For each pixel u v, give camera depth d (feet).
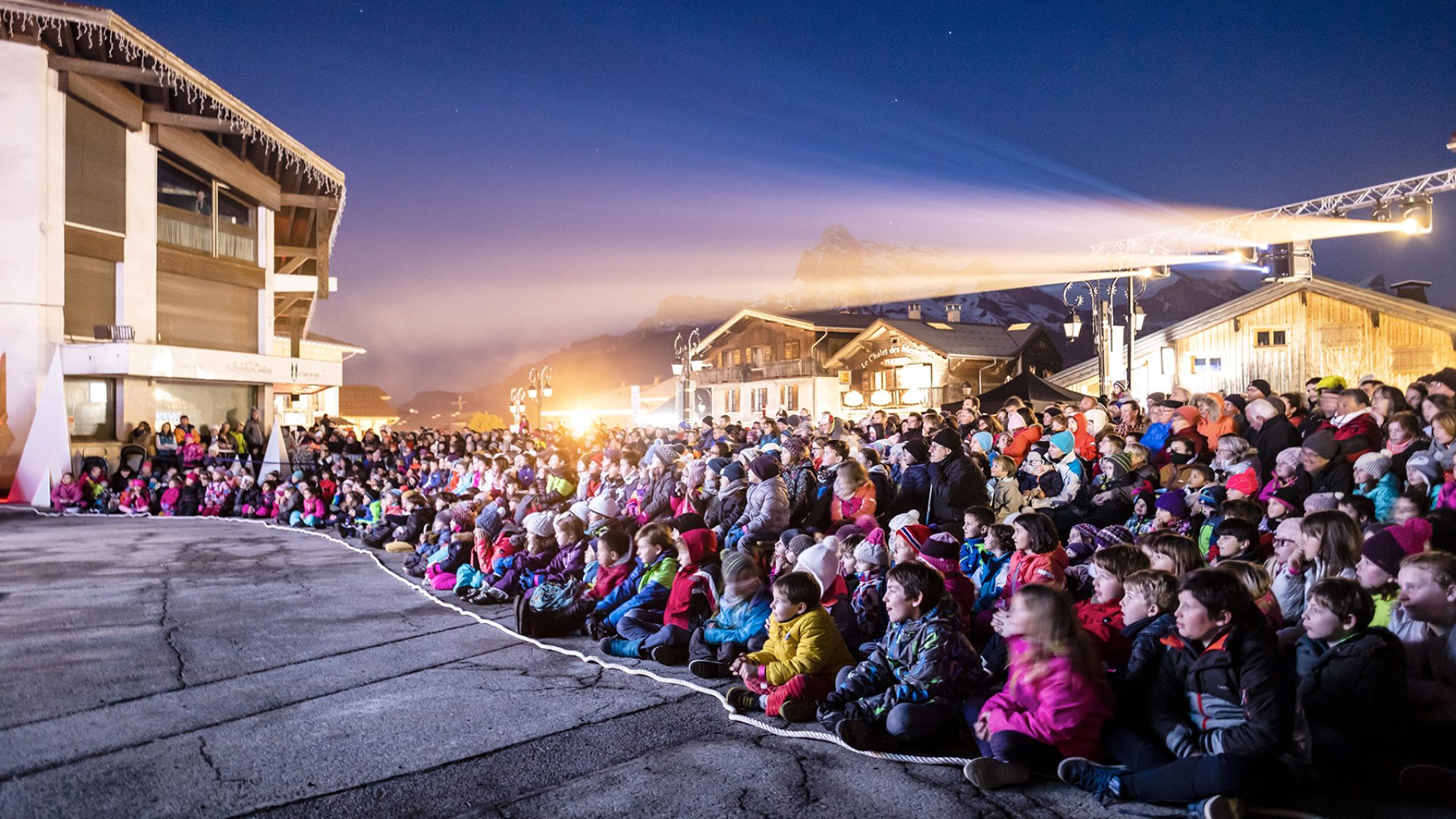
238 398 93.40
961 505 29.17
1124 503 27.71
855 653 20.34
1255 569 16.25
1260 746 12.33
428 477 63.87
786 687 17.97
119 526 61.00
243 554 46.09
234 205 94.94
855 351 144.15
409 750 16.53
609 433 68.18
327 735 17.42
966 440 39.58
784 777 14.96
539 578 29.12
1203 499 23.04
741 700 18.71
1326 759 13.57
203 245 90.02
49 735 17.52
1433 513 17.81
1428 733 13.83
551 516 31.63
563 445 71.00
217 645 25.43
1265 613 16.28
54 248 73.20
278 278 103.14
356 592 34.58
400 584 36.68
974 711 15.88
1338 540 16.84
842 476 28.25
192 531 58.03
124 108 78.43
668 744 16.74
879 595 21.15
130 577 38.17
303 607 31.30
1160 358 97.96
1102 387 70.44
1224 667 13.03
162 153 84.99
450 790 14.62
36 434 69.51
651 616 24.16
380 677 21.77
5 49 71.15
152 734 17.52
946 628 16.44
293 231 114.83
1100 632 16.90
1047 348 135.64
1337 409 26.91
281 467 75.51
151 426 78.07
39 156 72.08
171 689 20.79
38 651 24.59
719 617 21.89
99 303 78.18
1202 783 12.66
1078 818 13.20
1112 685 14.82
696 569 23.81
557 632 26.35
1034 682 14.52
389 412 240.32
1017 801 13.83
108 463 74.02
